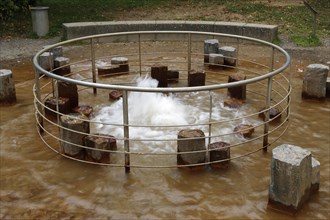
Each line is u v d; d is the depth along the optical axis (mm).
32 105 6824
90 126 5996
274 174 4098
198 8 13938
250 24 10977
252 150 5383
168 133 5809
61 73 8125
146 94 6930
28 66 9047
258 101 6949
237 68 8039
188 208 4246
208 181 4711
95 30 10969
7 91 6738
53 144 5535
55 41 11016
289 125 6070
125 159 4789
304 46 10281
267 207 4230
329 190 4559
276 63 9109
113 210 4215
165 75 7539
